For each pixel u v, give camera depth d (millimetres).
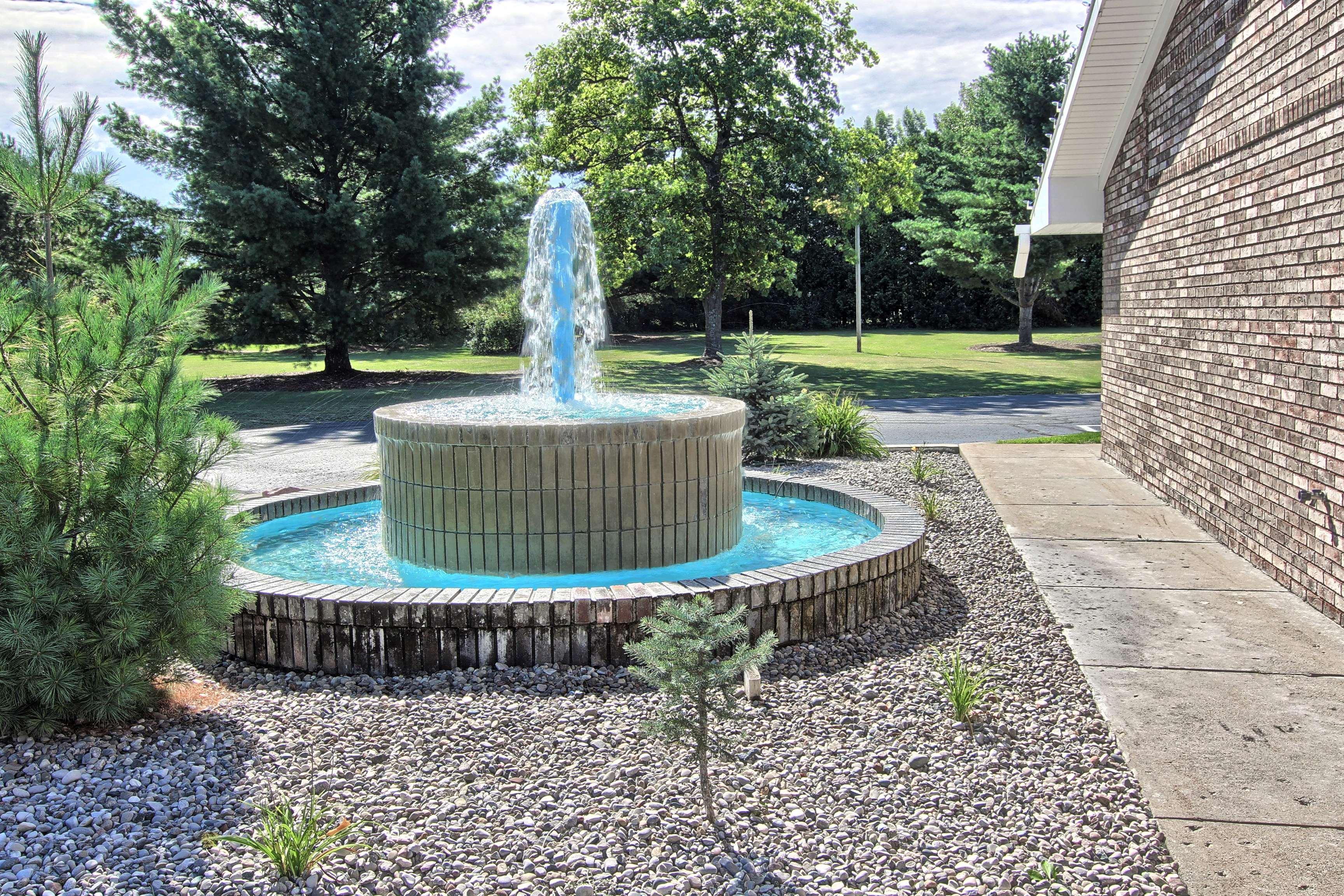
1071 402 20062
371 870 2947
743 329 50625
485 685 4566
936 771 3621
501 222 25922
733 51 27469
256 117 23375
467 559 6004
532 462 5848
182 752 3793
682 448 6074
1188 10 8258
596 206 28531
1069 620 5426
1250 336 6746
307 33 23609
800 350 35438
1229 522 7117
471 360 34188
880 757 3717
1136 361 9859
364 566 6332
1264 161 6508
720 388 11695
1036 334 43594
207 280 4289
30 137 4227
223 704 4391
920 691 4402
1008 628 5332
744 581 5016
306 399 22234
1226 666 4680
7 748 3811
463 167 26031
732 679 3363
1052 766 3672
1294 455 5934
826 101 28156
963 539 7383
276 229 22828
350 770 3637
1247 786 3473
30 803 3357
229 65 23594
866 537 6922
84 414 3951
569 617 4727
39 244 4762
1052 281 38719
